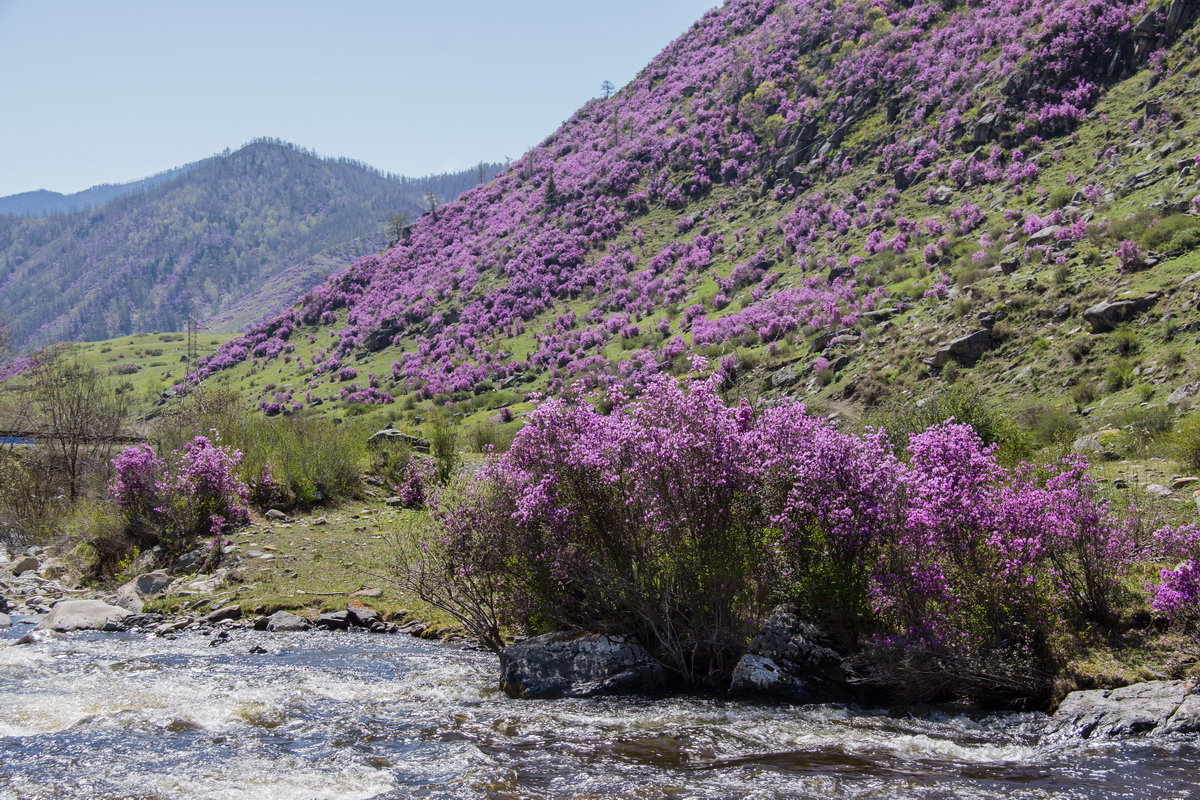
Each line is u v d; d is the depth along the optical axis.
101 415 26.33
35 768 6.86
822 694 8.75
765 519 9.52
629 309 76.62
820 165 79.12
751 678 8.84
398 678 9.94
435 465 22.67
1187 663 7.64
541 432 9.98
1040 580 8.46
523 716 8.31
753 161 88.62
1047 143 57.81
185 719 8.24
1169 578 8.05
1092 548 8.67
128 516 17.80
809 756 6.98
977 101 67.56
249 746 7.42
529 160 120.06
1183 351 26.19
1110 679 7.60
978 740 7.29
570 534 9.76
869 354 39.78
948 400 17.98
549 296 86.88
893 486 8.90
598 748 7.29
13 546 19.97
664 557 9.33
